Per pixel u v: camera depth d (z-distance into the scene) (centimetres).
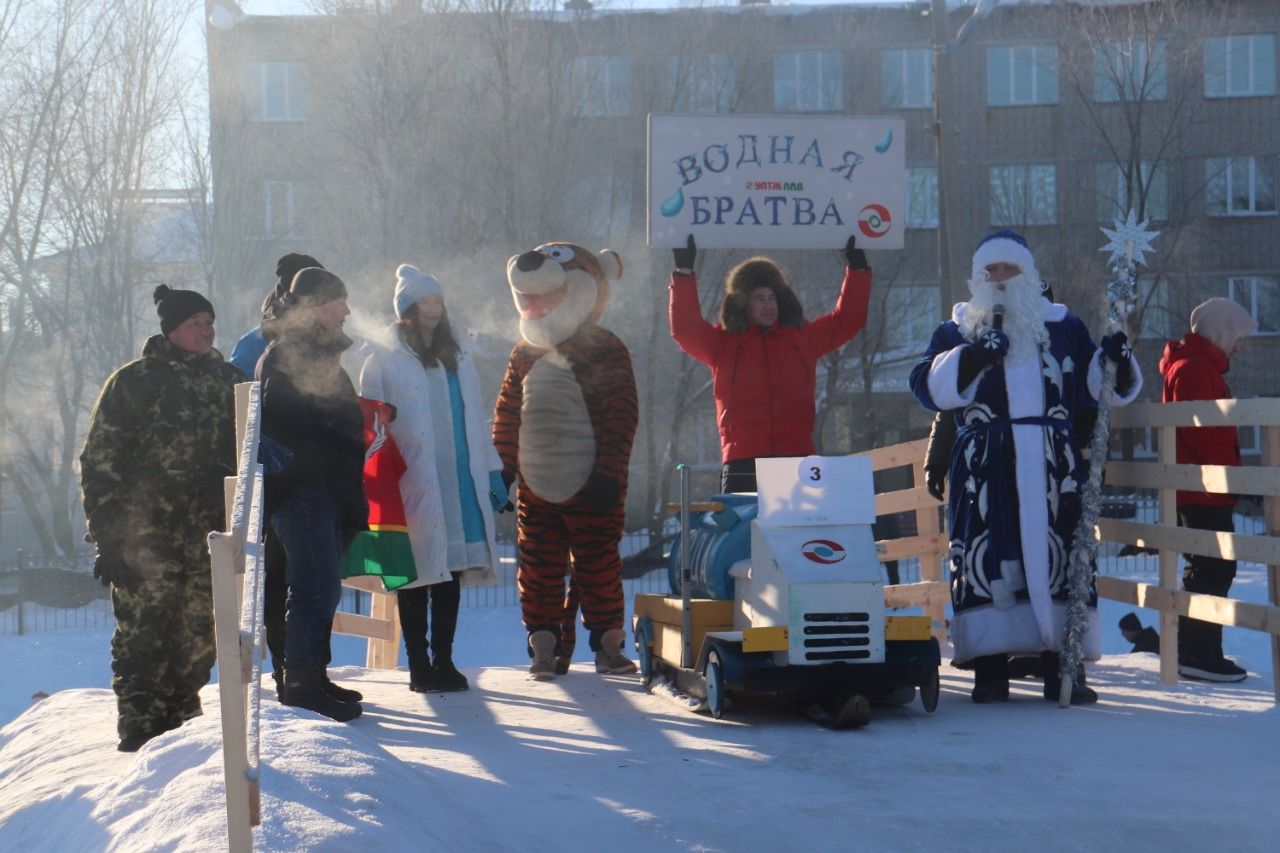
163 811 327
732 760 480
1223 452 692
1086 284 3553
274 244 3150
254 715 262
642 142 3041
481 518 659
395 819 335
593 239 3011
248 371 640
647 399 3028
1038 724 544
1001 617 596
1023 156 3728
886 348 3494
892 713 577
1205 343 705
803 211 725
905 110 3762
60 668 1786
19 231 3266
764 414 680
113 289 3312
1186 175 3731
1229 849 369
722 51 3127
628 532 3106
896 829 387
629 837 379
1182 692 628
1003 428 601
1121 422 694
